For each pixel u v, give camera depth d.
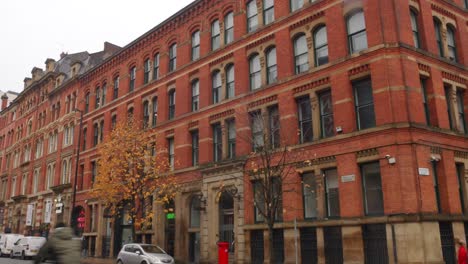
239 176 23.80
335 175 19.98
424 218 16.61
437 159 18.20
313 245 20.06
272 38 24.12
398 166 17.25
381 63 18.62
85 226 36.72
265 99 23.61
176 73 30.31
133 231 25.73
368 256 17.83
